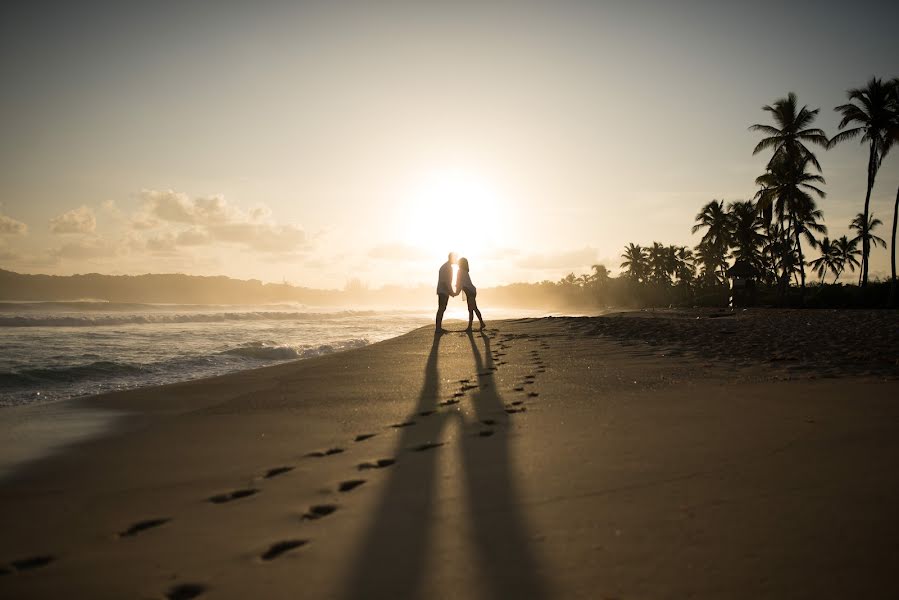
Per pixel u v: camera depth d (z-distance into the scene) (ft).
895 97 104.53
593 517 8.39
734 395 17.21
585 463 11.18
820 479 9.41
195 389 24.48
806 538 7.22
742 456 10.99
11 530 9.23
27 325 82.07
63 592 7.02
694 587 6.18
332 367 29.99
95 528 9.21
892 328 37.88
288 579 6.99
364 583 6.74
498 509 8.95
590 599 6.05
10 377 28.81
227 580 7.09
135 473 12.45
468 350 35.14
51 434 16.72
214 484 11.38
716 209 199.11
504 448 12.67
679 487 9.48
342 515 9.08
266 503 9.91
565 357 29.22
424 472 11.18
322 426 16.30
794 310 94.22
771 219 156.76
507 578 6.66
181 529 8.95
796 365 22.44
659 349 30.63
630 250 327.47
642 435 13.12
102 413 19.83
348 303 424.87
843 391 16.76
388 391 21.83
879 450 10.84
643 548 7.24
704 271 270.05
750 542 7.21
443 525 8.41
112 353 42.60
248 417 18.21
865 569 6.34
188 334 66.54
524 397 18.93
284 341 55.72
